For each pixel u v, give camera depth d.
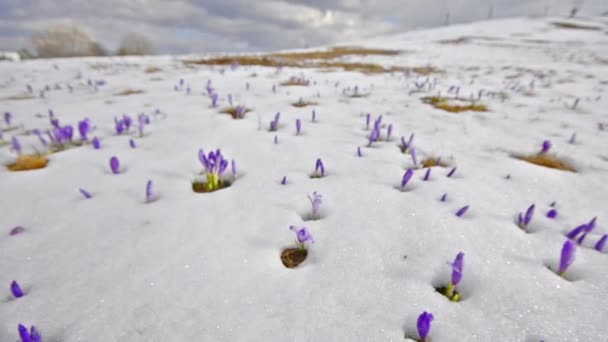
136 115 4.97
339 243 1.92
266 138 3.75
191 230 2.05
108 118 4.87
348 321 1.40
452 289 1.53
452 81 9.32
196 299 1.53
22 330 1.23
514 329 1.35
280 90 7.03
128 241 1.95
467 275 1.66
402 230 2.02
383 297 1.53
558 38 45.72
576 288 1.56
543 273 1.65
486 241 1.90
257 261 1.78
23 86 8.62
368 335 1.33
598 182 2.67
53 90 7.89
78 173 2.91
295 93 6.66
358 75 10.26
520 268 1.69
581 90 7.57
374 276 1.66
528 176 2.75
